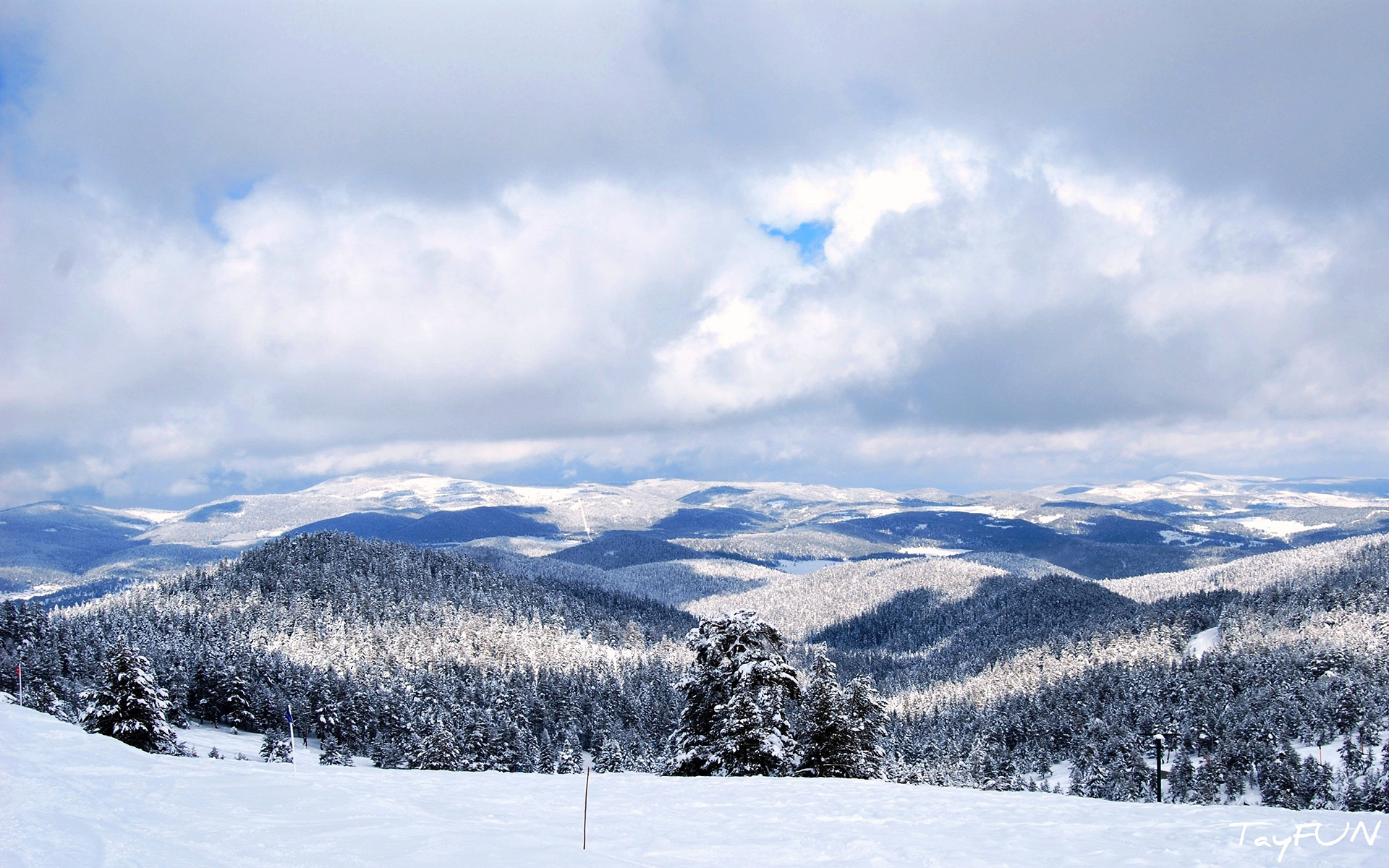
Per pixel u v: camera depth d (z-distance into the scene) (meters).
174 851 11.25
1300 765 85.38
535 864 11.35
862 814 16.38
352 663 146.88
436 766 70.69
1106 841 13.79
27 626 112.69
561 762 75.50
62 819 12.55
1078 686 155.12
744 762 34.81
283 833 12.58
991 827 14.99
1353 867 12.00
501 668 150.62
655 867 11.83
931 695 192.25
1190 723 114.25
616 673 165.75
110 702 45.81
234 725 103.06
